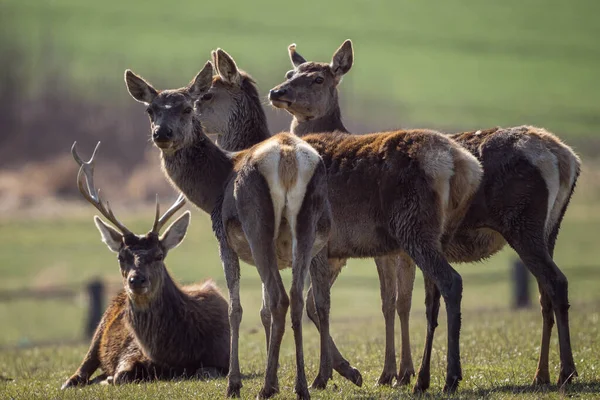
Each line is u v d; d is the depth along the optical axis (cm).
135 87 2605
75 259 8231
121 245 2917
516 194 2480
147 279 2812
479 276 6550
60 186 12838
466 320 4469
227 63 3116
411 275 2603
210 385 2547
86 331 5034
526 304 5431
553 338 3350
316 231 2244
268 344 2439
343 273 7769
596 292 6525
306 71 3102
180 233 2992
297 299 2195
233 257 2347
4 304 7194
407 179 2331
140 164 14838
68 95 18012
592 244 8800
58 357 3803
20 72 19125
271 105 3131
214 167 2542
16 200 12194
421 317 4991
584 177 12650
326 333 2442
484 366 2748
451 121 19050
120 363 2978
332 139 2544
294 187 2202
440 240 2323
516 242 2486
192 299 2966
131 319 2903
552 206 2494
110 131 16438
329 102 3114
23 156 15550
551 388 2317
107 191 12800
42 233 9562
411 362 2609
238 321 2328
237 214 2283
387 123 18538
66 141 16150
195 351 2912
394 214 2347
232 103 3136
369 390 2434
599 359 2755
